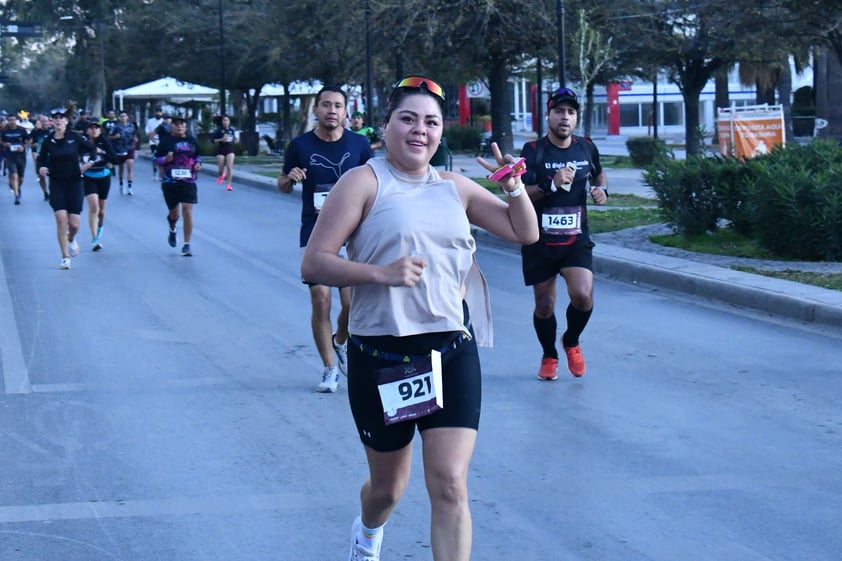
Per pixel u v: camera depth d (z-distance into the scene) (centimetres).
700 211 1606
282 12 4250
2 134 2686
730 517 582
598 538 555
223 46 4562
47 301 1259
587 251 856
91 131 1875
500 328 1097
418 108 429
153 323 1125
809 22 2298
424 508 599
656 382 876
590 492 622
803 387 855
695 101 3625
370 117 3008
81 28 7062
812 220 1391
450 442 423
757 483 636
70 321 1138
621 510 593
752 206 1462
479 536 558
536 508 598
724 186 1575
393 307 424
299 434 739
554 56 3014
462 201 449
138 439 730
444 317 430
